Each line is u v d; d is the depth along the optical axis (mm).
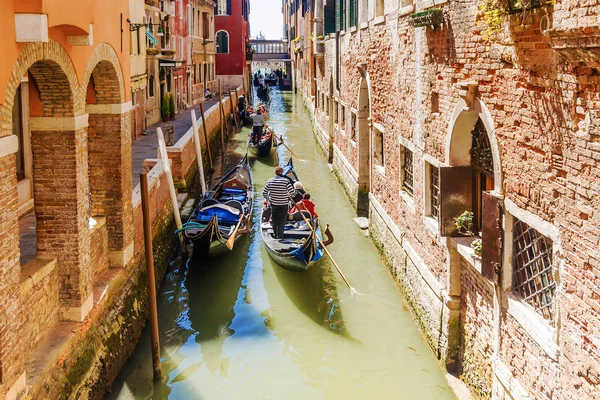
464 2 6102
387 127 10273
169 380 7199
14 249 4852
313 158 21672
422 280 8016
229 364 7590
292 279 10195
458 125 6453
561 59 4172
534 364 4840
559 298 4398
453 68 6504
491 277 5512
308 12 33562
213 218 10297
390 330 8258
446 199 6531
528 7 4516
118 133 7840
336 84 17406
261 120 22641
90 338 6516
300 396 6879
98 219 7680
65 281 6324
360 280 10031
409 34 8516
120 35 8016
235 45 40844
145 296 8898
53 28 5508
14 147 4797
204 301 9531
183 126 21203
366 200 13539
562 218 4320
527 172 4859
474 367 6316
